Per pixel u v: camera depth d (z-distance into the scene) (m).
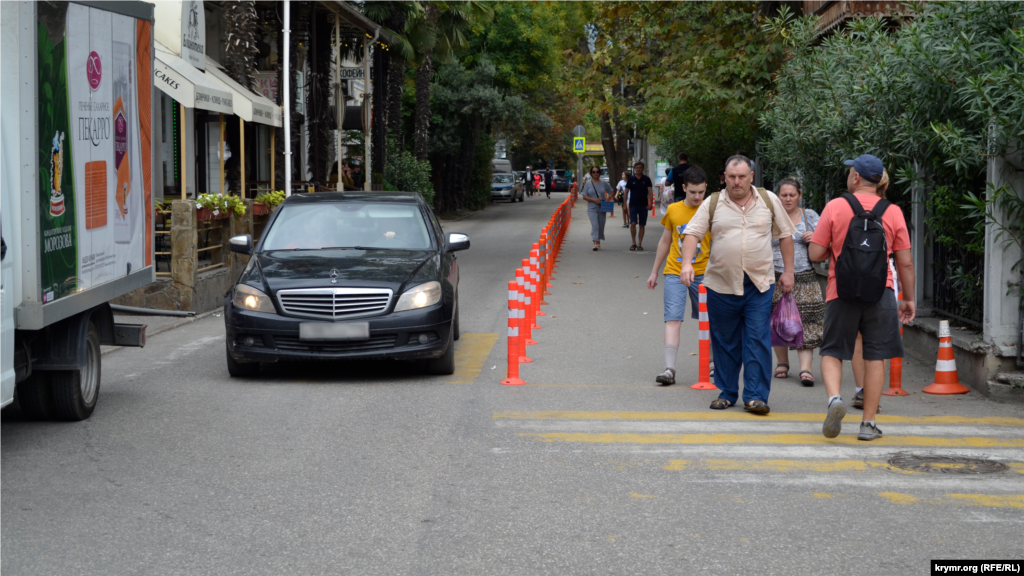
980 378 8.52
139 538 4.89
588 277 18.84
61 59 6.58
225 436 6.96
